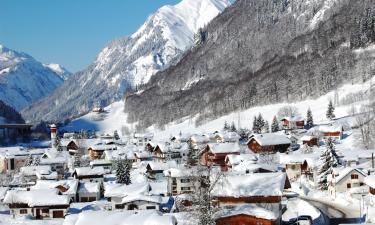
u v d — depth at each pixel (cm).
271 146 17650
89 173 14800
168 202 10900
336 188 11662
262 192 8506
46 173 15612
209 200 7650
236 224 8125
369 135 17912
